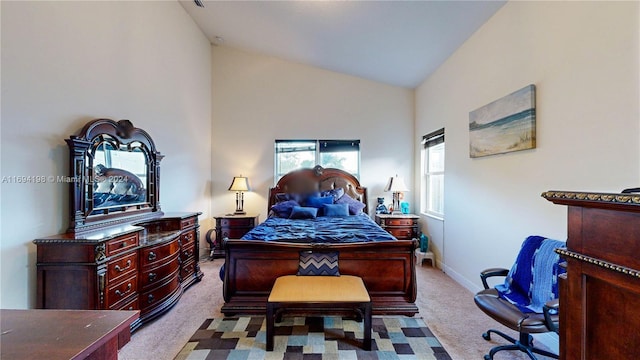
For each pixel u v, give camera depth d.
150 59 3.24
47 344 0.70
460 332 2.26
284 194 4.63
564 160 1.92
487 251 2.80
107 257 2.02
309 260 2.48
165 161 3.56
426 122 4.35
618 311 0.70
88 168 2.31
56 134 2.13
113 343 0.79
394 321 2.43
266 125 4.86
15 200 1.86
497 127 2.57
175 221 3.06
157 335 2.23
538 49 2.13
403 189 4.48
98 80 2.51
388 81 4.71
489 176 2.76
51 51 2.08
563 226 1.94
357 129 4.87
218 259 4.43
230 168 4.86
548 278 1.77
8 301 1.82
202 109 4.53
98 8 2.51
